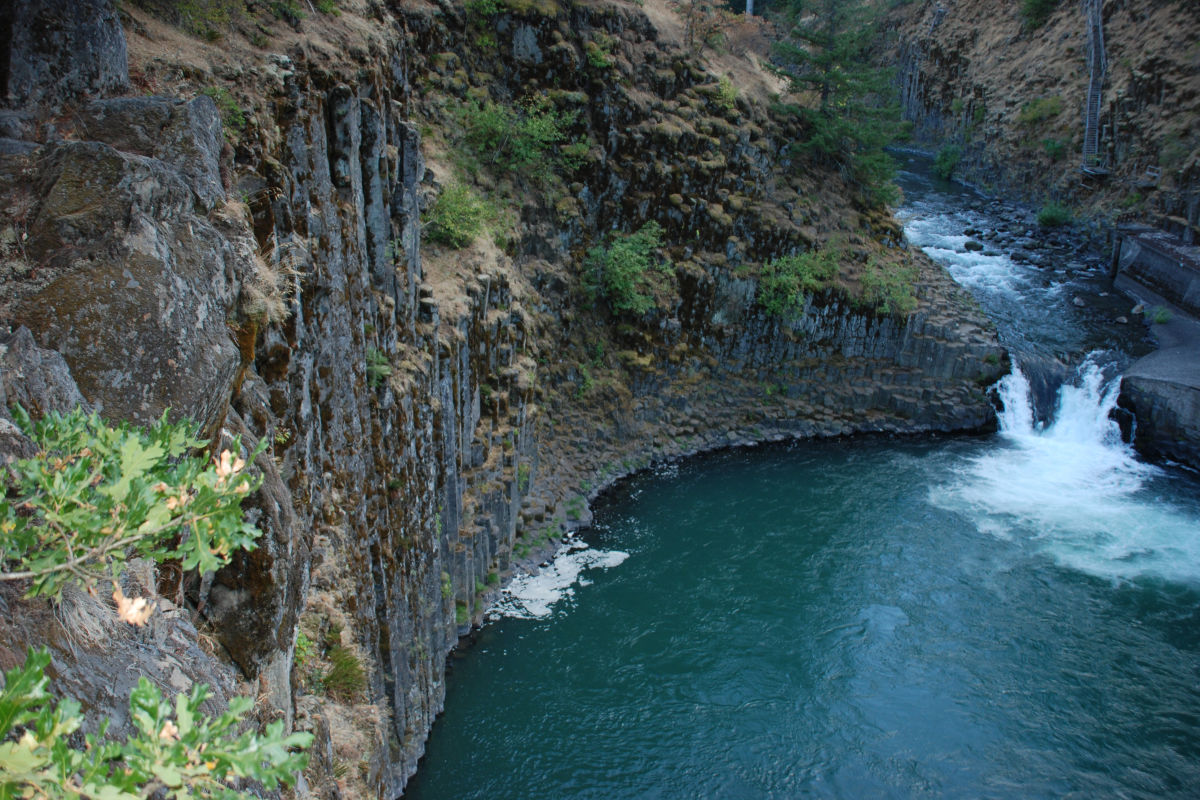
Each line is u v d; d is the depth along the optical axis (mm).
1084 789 25781
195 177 10305
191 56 16859
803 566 36812
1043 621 33219
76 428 5184
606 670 30516
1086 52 70688
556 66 44969
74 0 10227
